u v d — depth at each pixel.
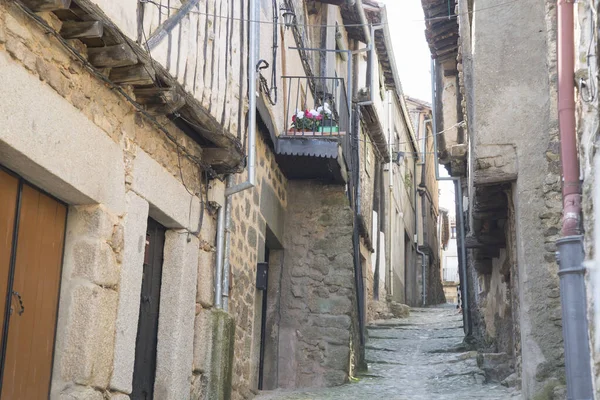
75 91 4.38
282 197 9.07
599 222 4.70
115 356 4.82
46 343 4.43
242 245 7.37
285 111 9.12
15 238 4.15
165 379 5.66
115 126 4.87
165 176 5.59
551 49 7.39
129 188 5.05
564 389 6.65
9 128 3.76
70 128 4.30
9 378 4.10
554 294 7.01
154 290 5.75
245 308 7.52
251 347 7.78
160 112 5.22
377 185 17.78
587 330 5.24
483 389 8.54
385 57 17.16
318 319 8.95
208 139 6.02
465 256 13.14
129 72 4.66
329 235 9.13
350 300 8.98
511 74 7.54
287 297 9.02
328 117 9.09
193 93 5.54
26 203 4.27
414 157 24.69
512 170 7.34
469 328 12.57
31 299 4.30
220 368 6.23
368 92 14.38
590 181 4.99
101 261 4.66
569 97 5.79
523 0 7.67
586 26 5.32
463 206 13.37
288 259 9.12
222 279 6.59
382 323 15.70
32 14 3.86
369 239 15.18
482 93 7.55
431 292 25.70
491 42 7.64
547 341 6.96
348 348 8.86
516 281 8.08
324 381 8.78
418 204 24.80
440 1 11.75
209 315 6.28
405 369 10.35
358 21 14.30
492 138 7.44
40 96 4.02
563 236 5.57
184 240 5.91
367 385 8.90
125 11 4.62
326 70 11.91
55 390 4.46
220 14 6.10
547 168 7.24
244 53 6.67
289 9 9.69
